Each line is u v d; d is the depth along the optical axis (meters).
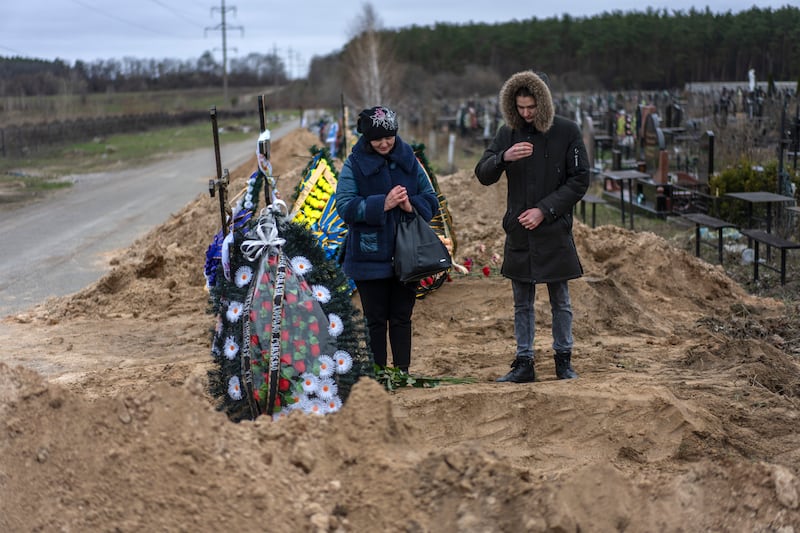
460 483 3.47
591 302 8.05
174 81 97.94
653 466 4.52
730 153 17.72
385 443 3.69
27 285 11.00
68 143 41.47
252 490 3.39
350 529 3.38
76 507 3.43
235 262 4.75
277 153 24.06
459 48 71.88
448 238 7.92
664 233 13.68
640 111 20.53
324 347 4.64
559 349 5.97
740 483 3.69
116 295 9.38
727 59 54.03
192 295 9.44
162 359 7.23
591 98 45.28
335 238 7.53
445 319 8.00
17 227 16.47
